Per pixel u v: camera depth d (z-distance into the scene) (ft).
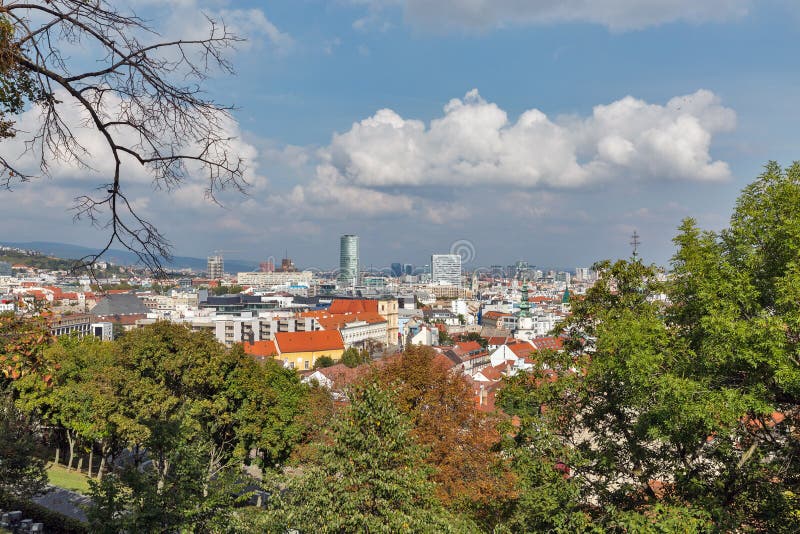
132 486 78.18
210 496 81.00
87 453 239.91
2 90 23.12
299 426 184.85
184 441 85.71
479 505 112.47
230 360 184.14
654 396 78.74
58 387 187.93
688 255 82.94
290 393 200.85
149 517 74.90
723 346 70.85
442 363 140.15
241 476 93.45
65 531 125.70
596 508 88.33
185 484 80.74
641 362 74.90
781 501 73.10
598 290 98.99
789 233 69.05
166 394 161.68
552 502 86.02
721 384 76.07
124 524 72.90
